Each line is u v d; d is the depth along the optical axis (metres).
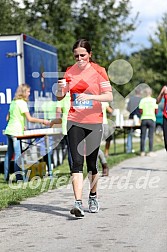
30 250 9.02
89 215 11.72
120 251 8.80
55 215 11.85
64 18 42.62
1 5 34.84
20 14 37.09
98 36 42.97
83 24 43.12
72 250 8.95
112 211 12.11
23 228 10.65
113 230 10.29
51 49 25.11
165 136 17.94
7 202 13.18
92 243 9.36
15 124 17.64
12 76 20.42
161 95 17.92
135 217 11.42
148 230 10.24
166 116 17.89
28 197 14.30
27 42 20.92
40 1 42.03
